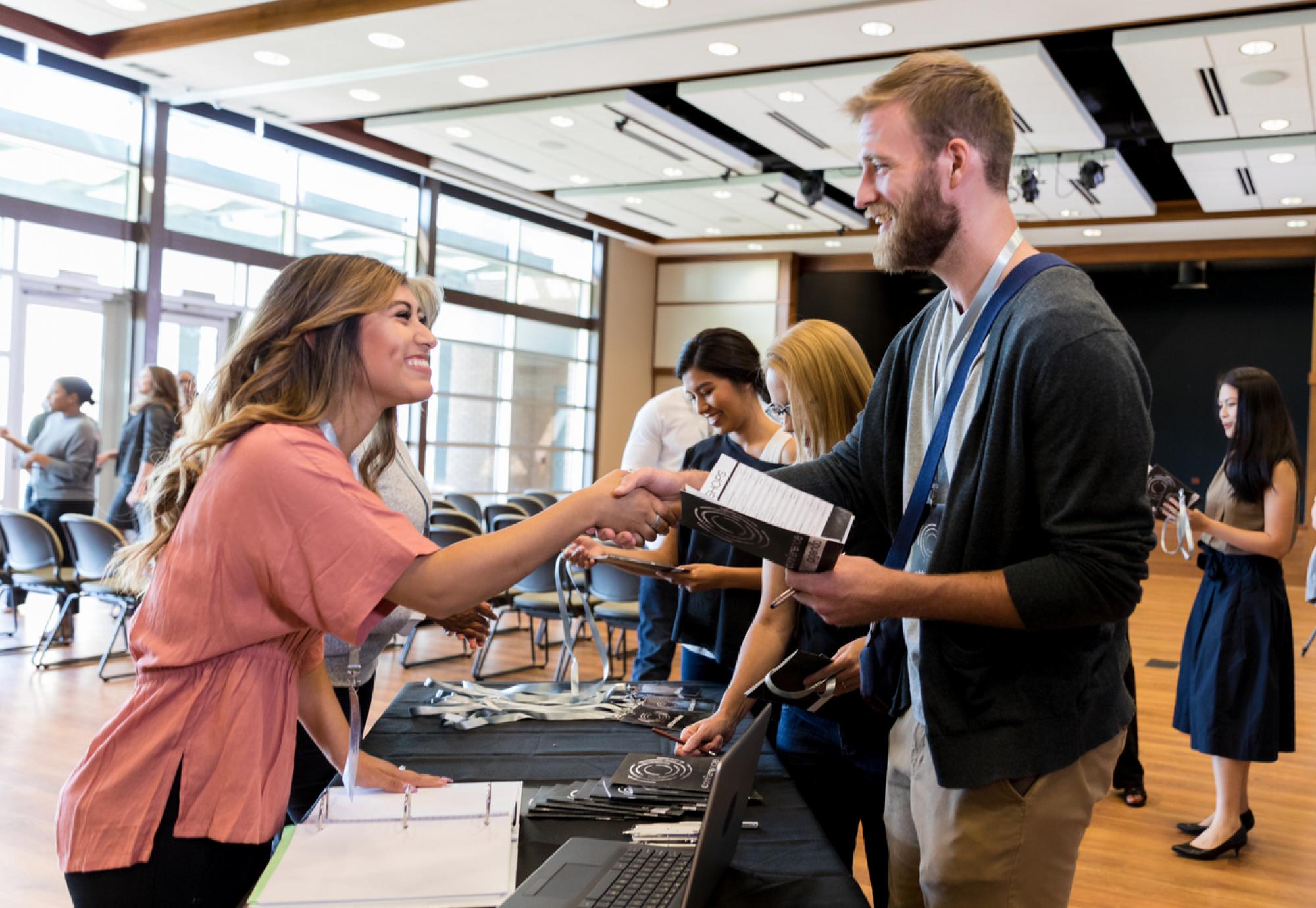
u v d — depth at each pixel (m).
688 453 2.60
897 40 6.18
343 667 2.00
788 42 6.24
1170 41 6.02
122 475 6.12
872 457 1.54
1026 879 1.26
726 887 1.20
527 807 1.48
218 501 1.23
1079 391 1.16
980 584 1.19
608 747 1.83
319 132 8.61
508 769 1.69
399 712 2.07
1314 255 11.15
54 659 5.66
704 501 1.23
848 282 13.54
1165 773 4.32
